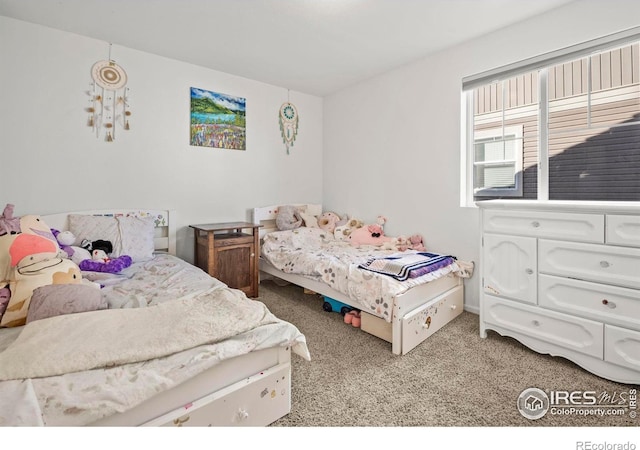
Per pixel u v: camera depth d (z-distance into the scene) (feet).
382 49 9.04
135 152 9.12
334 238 11.71
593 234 5.59
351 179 12.27
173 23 7.66
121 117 8.85
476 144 9.12
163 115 9.54
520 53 7.66
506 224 6.76
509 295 6.75
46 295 4.59
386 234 11.07
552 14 7.14
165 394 3.51
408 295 6.76
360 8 7.04
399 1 6.79
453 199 9.12
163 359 3.64
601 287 5.50
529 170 8.14
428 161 9.70
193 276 6.91
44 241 5.88
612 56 6.77
